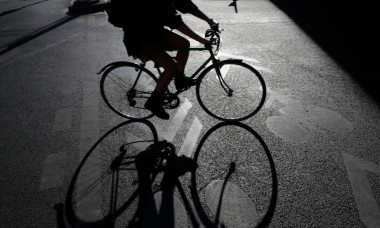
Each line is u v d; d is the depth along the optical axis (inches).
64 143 124.5
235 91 147.4
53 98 159.6
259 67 189.8
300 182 102.2
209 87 148.6
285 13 319.0
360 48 219.9
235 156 114.8
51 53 222.4
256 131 129.0
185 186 101.3
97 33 265.9
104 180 104.5
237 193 98.3
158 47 108.1
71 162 113.5
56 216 91.0
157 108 121.4
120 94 159.0
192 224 87.9
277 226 86.9
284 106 146.9
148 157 115.3
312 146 119.5
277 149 118.0
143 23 99.1
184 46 111.4
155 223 88.4
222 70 152.4
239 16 309.3
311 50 217.6
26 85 174.6
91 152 118.8
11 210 93.2
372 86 165.5
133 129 133.1
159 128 133.2
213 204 94.5
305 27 271.1
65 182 103.9
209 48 113.8
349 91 160.7
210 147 120.0
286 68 188.2
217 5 358.6
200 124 134.9
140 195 98.1
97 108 149.6
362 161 111.7
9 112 147.6
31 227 87.7
